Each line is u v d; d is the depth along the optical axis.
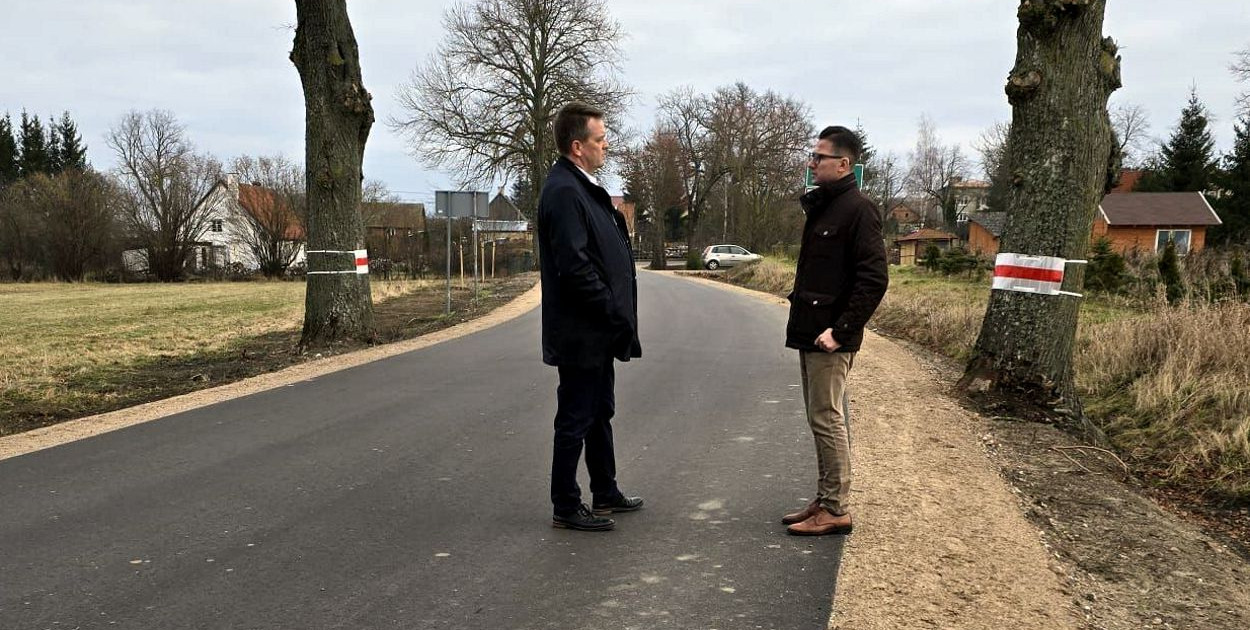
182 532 3.71
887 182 76.06
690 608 2.88
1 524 3.82
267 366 9.34
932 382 7.20
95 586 3.11
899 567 3.21
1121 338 7.27
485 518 3.89
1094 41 5.77
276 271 46.69
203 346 12.10
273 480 4.54
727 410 6.36
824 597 2.95
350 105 10.41
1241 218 40.88
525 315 15.57
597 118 3.48
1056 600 2.94
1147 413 5.82
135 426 5.99
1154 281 12.77
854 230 3.41
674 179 57.12
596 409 3.70
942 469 4.55
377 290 24.22
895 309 13.59
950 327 10.37
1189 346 6.55
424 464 4.87
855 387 7.01
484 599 2.98
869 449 4.94
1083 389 6.76
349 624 2.78
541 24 36.22
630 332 3.60
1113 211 41.59
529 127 36.88
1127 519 3.85
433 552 3.45
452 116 36.47
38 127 67.62
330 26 10.34
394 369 8.64
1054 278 5.76
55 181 42.47
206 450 5.23
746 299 19.89
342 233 10.65
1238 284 10.27
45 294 30.67
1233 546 3.70
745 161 52.34
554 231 3.36
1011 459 4.82
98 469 4.80
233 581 3.15
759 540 3.54
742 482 4.45
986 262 21.39
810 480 4.48
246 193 46.91
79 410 6.99
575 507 3.71
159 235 43.50
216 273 45.00
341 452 5.16
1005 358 5.93
